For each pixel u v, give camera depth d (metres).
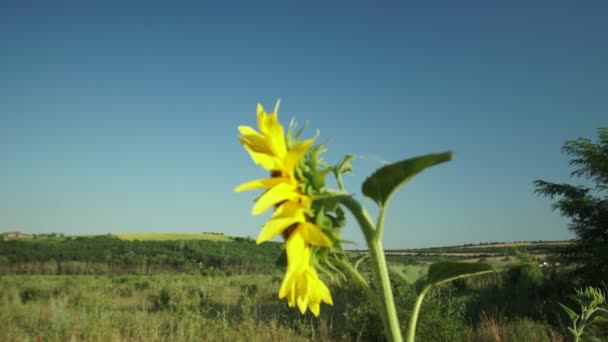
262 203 1.41
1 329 12.05
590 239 16.97
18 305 16.61
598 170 17.41
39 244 60.28
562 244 18.88
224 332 11.30
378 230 1.47
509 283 15.95
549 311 12.48
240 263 53.28
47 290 22.17
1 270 52.66
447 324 9.67
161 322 12.77
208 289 17.69
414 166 1.33
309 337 11.08
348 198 1.47
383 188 1.43
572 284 16.05
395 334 1.45
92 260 56.41
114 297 20.80
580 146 17.64
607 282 15.34
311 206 1.48
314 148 1.50
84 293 20.55
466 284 16.86
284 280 1.42
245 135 1.55
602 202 17.17
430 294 10.08
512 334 10.20
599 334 8.62
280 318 13.20
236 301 17.81
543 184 18.30
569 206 17.20
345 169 1.51
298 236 1.46
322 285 1.49
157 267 54.94
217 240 65.25
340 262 1.51
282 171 1.49
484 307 13.48
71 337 11.27
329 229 1.46
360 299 11.12
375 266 1.48
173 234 71.81
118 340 10.79
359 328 10.62
